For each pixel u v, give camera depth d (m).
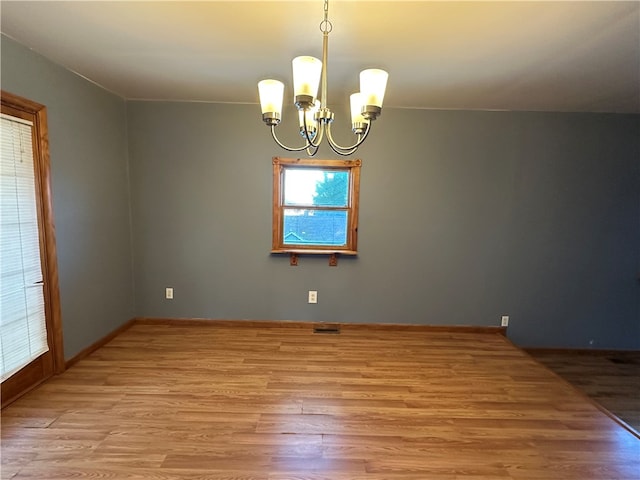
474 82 2.63
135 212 3.49
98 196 2.98
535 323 3.64
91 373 2.59
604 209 3.51
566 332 3.64
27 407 2.15
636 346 3.63
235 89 2.96
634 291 3.60
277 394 2.37
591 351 3.66
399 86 2.74
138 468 1.69
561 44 2.00
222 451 1.82
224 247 3.55
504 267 3.58
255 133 3.40
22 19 1.83
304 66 1.35
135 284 3.58
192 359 2.86
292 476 1.67
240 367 2.74
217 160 3.43
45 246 2.42
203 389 2.41
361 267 3.58
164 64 2.42
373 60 2.25
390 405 2.27
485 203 3.50
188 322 3.62
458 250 3.56
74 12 1.75
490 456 1.83
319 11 1.70
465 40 1.97
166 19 1.81
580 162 3.45
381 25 1.82
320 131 1.60
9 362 2.15
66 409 2.14
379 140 3.41
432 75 2.50
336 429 2.01
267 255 3.56
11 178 2.13
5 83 2.05
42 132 2.34
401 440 1.93
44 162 2.37
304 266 3.58
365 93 1.41
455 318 3.63
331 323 3.64
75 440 1.87
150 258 3.55
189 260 3.56
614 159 3.44
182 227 3.52
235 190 3.47
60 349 2.57
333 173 3.53
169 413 2.12
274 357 2.94
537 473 1.73
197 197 3.48
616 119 3.39
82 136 2.75
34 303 2.34
